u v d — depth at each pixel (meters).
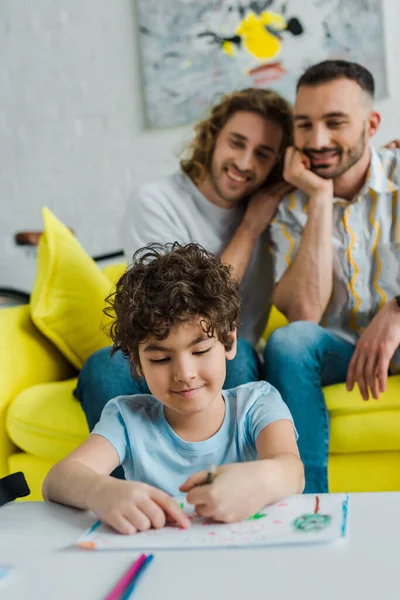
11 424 1.69
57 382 1.86
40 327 1.84
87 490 0.79
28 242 2.69
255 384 1.08
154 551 0.67
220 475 0.76
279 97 1.84
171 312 0.88
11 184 2.92
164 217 1.85
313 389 1.49
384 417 1.49
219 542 0.67
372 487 1.53
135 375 1.10
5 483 0.89
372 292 1.73
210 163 1.85
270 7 2.62
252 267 1.85
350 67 1.71
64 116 2.87
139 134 2.80
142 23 2.75
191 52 2.71
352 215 1.73
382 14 2.55
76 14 2.83
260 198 1.83
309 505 0.76
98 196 2.86
